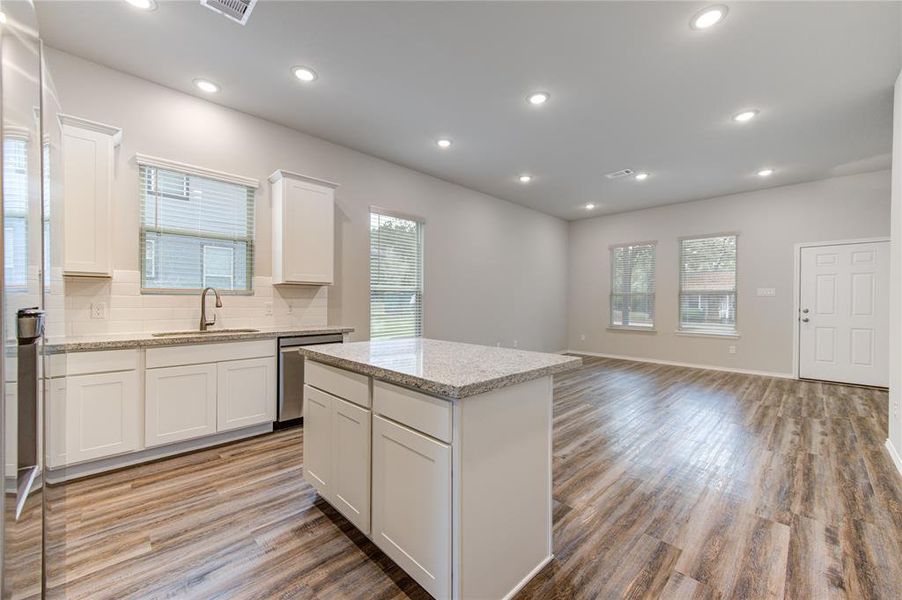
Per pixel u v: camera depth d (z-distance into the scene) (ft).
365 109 10.94
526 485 5.03
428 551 4.46
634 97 10.15
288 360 10.33
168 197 9.95
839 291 16.47
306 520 6.28
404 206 15.57
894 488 7.40
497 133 12.38
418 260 16.42
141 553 5.43
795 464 8.48
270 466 8.21
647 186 17.89
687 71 8.97
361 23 7.56
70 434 7.33
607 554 5.55
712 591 4.83
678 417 11.76
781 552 5.57
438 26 7.62
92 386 7.56
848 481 7.69
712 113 10.93
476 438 4.33
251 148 11.33
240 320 11.08
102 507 6.58
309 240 11.63
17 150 3.37
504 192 19.03
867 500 6.97
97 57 8.71
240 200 11.14
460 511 4.16
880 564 5.31
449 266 17.54
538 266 22.75
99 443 7.63
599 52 8.34
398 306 15.60
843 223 16.37
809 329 17.13
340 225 13.56
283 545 5.66
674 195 19.33
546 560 5.32
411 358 5.85
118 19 7.50
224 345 9.26
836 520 6.35
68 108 8.60
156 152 9.71
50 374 4.40
